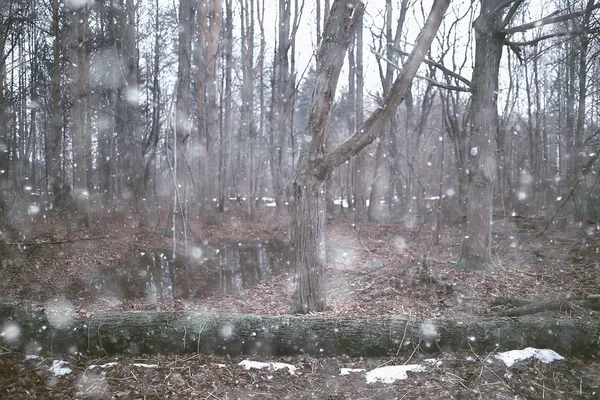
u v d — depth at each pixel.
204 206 20.47
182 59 16.52
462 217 18.95
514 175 27.80
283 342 5.54
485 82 9.72
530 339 5.45
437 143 27.42
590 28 9.12
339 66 7.04
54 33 15.82
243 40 23.14
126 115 21.44
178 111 16.56
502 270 9.76
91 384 4.71
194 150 21.09
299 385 4.87
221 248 16.42
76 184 15.63
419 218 19.97
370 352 5.54
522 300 7.01
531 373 4.94
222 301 9.39
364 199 22.19
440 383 4.80
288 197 20.19
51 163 15.83
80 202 15.44
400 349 5.54
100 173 25.53
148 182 18.80
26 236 12.09
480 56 9.74
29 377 4.76
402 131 23.86
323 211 7.46
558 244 12.69
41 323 5.48
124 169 22.39
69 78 16.75
